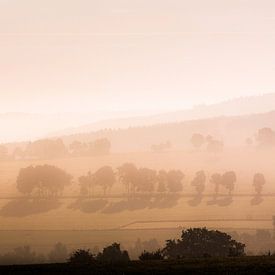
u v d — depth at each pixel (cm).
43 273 12975
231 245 17500
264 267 12850
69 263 14362
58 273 12900
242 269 12681
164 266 13438
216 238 17512
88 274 12712
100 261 14862
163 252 18000
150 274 12519
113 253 17325
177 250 17288
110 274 12769
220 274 12275
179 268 13012
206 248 17288
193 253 17162
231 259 14225
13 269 13500
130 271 12825
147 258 16450
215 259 14388
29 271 13238
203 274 12338
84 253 16250
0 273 12988
